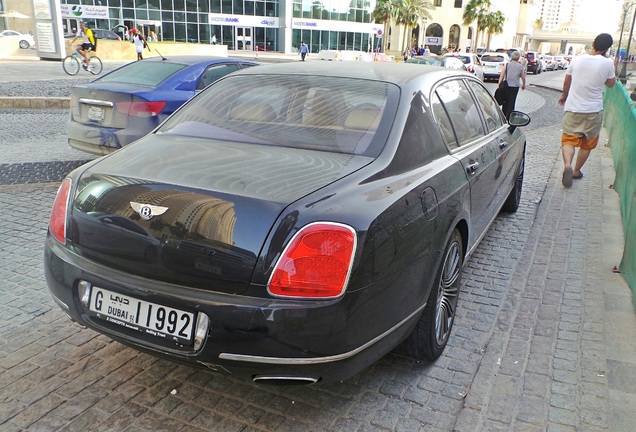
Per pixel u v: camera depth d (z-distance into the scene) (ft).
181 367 9.96
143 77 22.49
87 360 10.04
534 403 9.16
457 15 261.24
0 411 8.60
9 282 12.88
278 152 8.96
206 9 171.63
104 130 20.33
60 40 81.20
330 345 7.18
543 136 38.19
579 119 22.90
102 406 8.84
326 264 7.04
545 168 27.50
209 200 7.38
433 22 258.98
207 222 7.25
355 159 8.80
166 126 10.77
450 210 9.70
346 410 8.93
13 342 10.48
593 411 8.99
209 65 23.99
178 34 170.60
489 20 259.60
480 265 15.06
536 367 10.20
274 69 11.73
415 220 8.38
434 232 9.02
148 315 7.58
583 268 14.96
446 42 263.08
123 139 20.08
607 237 17.43
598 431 8.54
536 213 19.98
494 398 9.27
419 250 8.54
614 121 32.65
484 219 13.48
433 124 10.55
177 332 7.39
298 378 7.38
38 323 11.20
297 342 7.04
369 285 7.46
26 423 8.37
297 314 6.95
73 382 9.40
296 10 179.11
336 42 189.47
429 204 8.90
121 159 9.05
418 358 10.12
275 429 8.44
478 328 11.67
